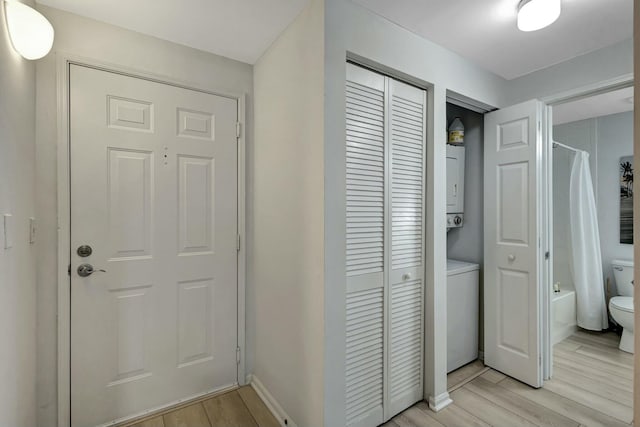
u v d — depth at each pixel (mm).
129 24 1647
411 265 1837
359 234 1584
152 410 1763
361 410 1598
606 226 3072
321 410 1423
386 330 1700
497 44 1860
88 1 1466
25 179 1301
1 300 1022
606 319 3031
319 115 1421
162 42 1786
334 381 1446
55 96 1509
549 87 2129
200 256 1906
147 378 1749
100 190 1616
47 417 1503
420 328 1893
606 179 3066
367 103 1611
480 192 2561
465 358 2381
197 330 1900
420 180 1880
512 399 1932
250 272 2092
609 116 3043
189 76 1865
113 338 1654
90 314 1596
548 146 2170
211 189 1946
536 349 2053
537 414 1780
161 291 1786
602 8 1514
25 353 1294
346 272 1526
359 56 1515
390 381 1726
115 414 1660
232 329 2018
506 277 2238
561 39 1800
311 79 1477
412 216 1839
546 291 2141
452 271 2283
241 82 2051
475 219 2592
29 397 1354
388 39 1617
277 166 1793
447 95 2023
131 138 1695
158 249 1774
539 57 2014
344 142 1468
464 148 2652
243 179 2051
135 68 1701
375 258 1657
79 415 1570
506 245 2234
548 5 1381
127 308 1692
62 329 1525
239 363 2039
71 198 1547
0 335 1016
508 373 2209
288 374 1682
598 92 1956
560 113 2986
